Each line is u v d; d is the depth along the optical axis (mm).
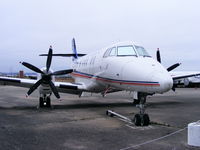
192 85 38938
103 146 5305
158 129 7059
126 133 6539
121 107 12438
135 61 9656
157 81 8148
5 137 5984
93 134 6395
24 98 17812
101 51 12508
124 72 9750
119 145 5391
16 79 11305
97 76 12148
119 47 11016
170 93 25297
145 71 8758
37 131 6672
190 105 13609
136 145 5391
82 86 12688
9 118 8742
